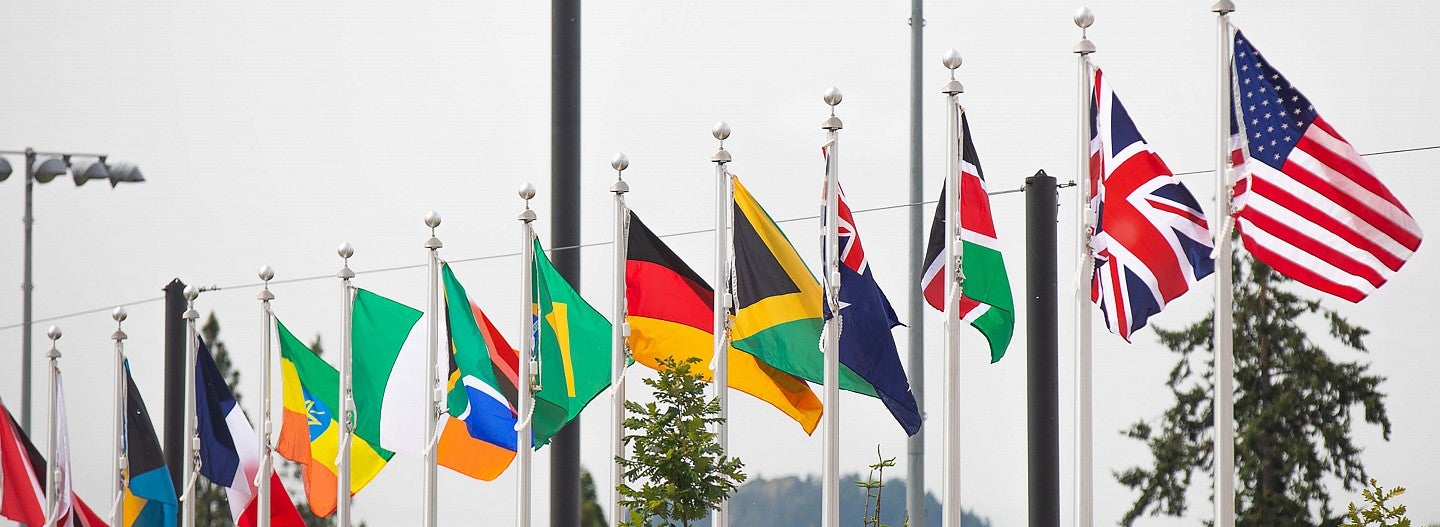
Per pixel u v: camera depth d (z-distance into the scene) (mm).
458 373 28797
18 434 38250
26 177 40625
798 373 24906
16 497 38250
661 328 26969
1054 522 24891
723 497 24125
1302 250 20609
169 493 36219
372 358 31750
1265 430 49781
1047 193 25062
